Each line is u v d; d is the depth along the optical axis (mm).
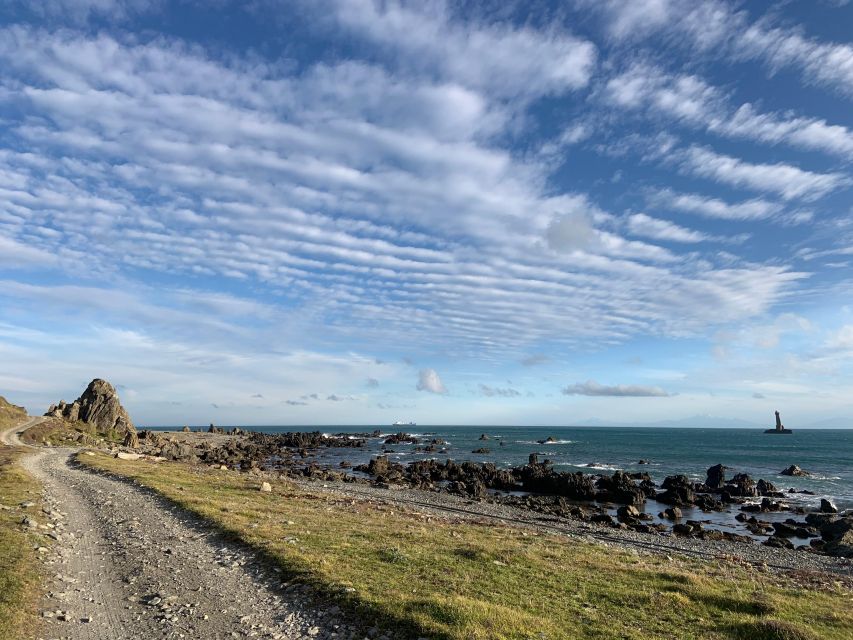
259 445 182000
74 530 28750
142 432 163500
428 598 17562
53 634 14750
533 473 88312
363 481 87750
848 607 22562
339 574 20375
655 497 77938
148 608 17141
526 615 16875
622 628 16969
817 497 81812
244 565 22547
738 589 23766
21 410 148250
